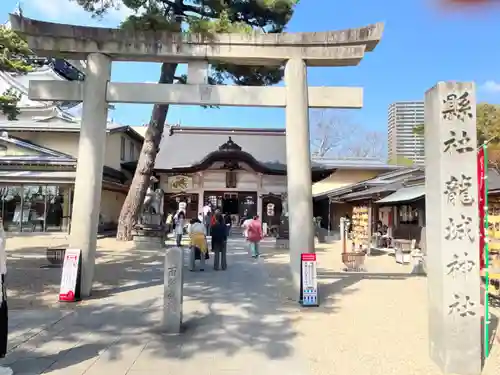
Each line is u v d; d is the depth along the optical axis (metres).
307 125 8.46
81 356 4.94
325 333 6.08
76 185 8.25
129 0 11.60
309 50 8.47
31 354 4.98
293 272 8.19
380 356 5.14
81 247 8.12
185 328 6.16
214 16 12.20
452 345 4.64
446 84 4.87
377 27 8.20
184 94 8.39
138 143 32.62
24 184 22.16
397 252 14.37
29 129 24.30
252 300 8.14
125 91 8.38
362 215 18.84
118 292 8.62
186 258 14.55
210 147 32.75
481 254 5.62
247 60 8.60
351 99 8.56
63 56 8.73
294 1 11.73
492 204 10.69
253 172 29.73
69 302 7.63
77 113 31.23
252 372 4.58
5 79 26.78
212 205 29.64
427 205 5.19
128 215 19.03
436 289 4.91
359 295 8.76
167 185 29.83
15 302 7.57
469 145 4.81
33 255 14.02
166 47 8.40
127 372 4.49
